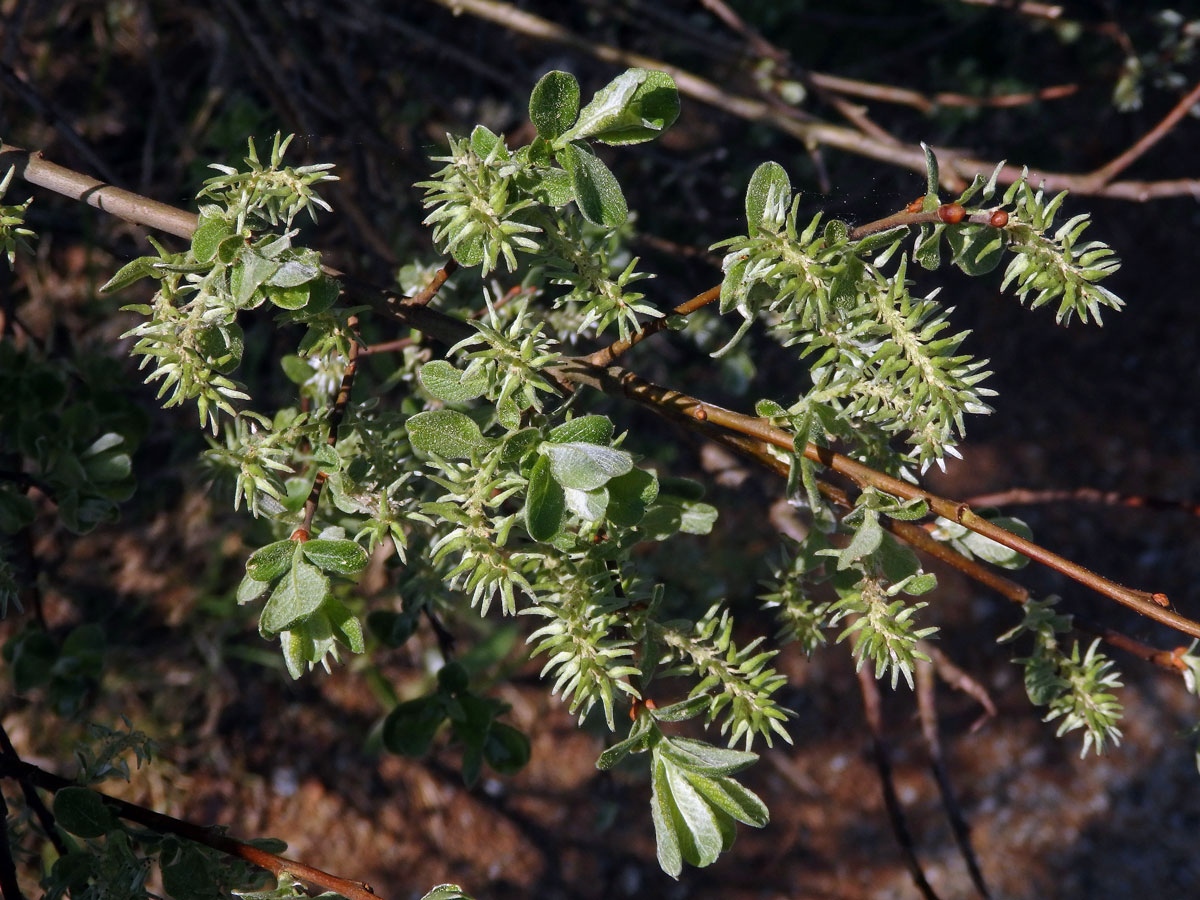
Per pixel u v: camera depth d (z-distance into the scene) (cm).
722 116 92
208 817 79
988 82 101
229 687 83
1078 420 106
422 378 31
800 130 64
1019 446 105
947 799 54
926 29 106
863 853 92
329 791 84
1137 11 105
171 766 79
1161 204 110
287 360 42
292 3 77
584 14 96
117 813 36
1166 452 105
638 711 32
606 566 33
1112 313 109
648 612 33
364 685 86
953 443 32
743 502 88
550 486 30
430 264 47
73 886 36
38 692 74
